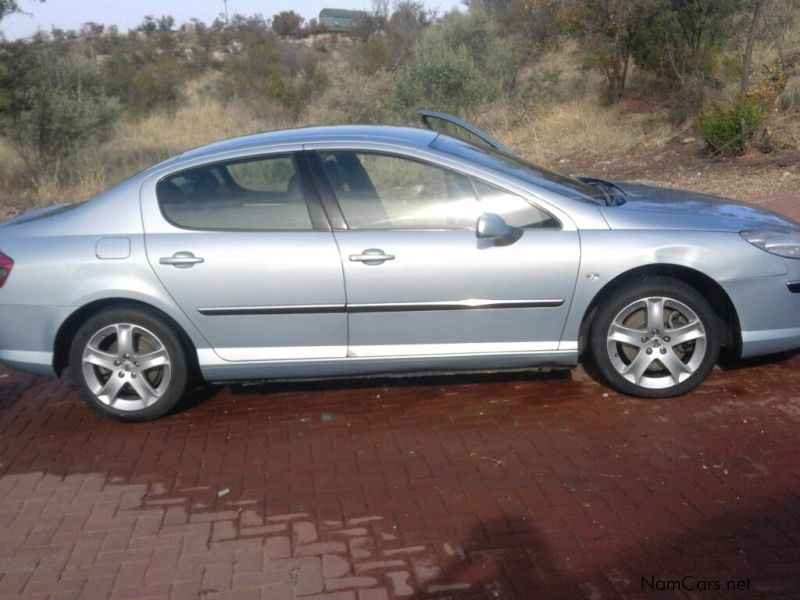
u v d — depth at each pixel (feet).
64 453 17.39
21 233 18.37
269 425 18.12
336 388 19.75
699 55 57.98
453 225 17.46
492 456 16.19
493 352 17.72
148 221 17.89
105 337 18.17
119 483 16.02
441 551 13.24
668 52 59.36
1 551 13.89
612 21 61.82
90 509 15.12
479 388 19.22
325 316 17.53
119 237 17.80
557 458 15.96
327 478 15.74
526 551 13.12
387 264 17.24
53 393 20.67
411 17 103.76
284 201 17.76
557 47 74.90
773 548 12.86
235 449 17.13
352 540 13.67
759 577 12.21
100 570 13.21
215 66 115.44
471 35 81.30
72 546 13.94
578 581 12.33
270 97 85.15
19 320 18.07
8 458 17.33
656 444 16.25
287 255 17.37
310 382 20.17
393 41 96.73
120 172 54.85
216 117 83.92
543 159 54.70
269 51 101.60
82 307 17.85
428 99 65.51
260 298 17.47
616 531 13.52
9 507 15.34
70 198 49.80
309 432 17.69
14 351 18.35
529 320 17.56
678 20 58.49
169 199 18.01
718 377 19.03
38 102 55.72
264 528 14.17
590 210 17.58
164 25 147.02
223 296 17.51
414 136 18.95
